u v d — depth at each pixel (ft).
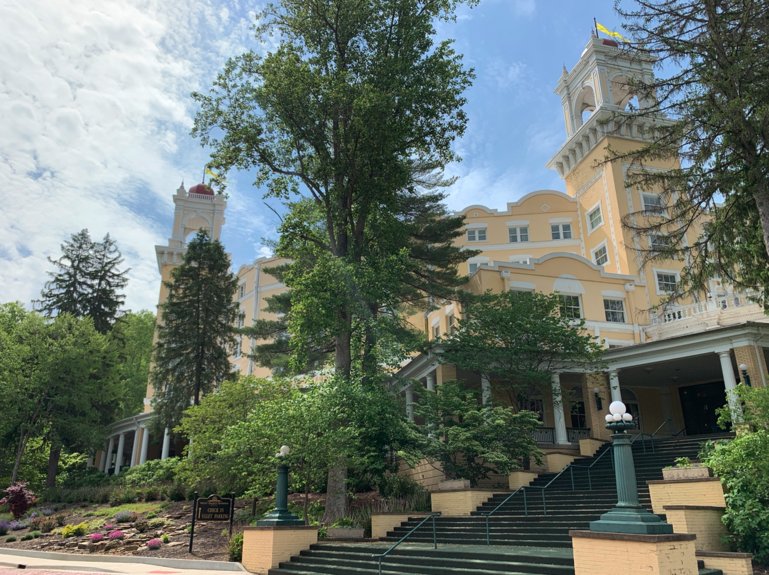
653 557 24.99
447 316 109.29
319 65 70.64
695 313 95.35
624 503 28.25
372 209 76.13
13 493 89.10
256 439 54.75
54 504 96.37
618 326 104.12
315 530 48.57
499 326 75.87
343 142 71.92
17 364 109.50
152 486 94.12
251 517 63.00
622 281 108.88
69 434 114.11
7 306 134.62
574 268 106.63
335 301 62.90
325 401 56.70
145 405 154.51
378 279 63.82
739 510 36.11
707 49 50.88
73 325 120.67
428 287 87.92
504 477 71.51
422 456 64.80
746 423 45.57
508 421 65.72
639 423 97.96
